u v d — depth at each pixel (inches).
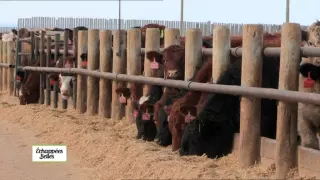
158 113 578.9
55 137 710.5
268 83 518.0
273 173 439.2
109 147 581.3
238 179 415.8
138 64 728.3
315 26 502.9
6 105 1058.7
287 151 428.5
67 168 551.8
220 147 498.0
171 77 597.6
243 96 466.6
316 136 480.1
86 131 676.7
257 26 465.7
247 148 465.4
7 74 1304.1
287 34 431.5
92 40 852.0
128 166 504.1
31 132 769.6
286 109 428.5
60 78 946.1
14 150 641.6
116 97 772.6
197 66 585.0
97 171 534.3
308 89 470.0
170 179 438.0
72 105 944.9
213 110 488.4
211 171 436.5
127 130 690.8
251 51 466.6
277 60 526.3
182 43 709.9
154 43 683.4
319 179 400.5
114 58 782.5
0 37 1581.0
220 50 525.7
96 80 852.0
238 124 503.5
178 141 533.0
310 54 428.8
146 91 671.1
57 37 1024.2
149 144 577.0
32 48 1108.5
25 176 518.3
